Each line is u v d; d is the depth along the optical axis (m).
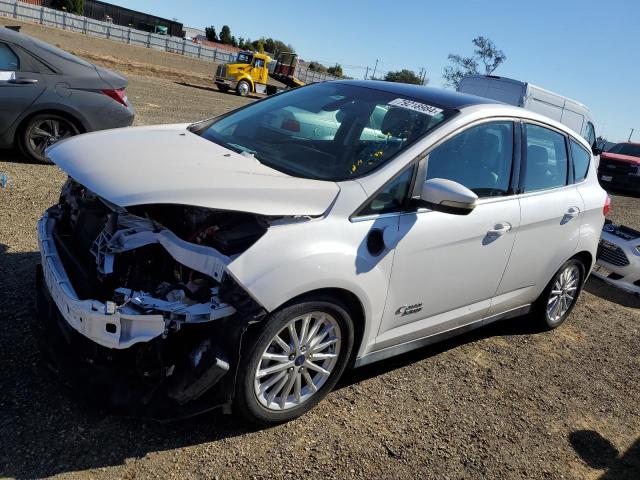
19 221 5.07
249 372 2.78
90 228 3.01
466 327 4.11
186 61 40.59
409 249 3.24
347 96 3.93
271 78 33.09
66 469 2.53
